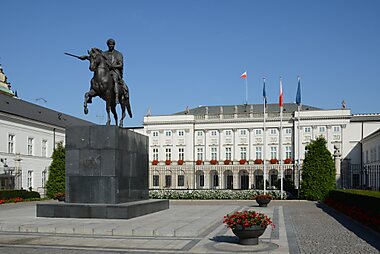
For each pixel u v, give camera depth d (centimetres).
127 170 1925
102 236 1392
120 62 1978
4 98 5122
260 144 7862
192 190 3947
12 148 4625
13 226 1508
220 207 2652
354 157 7344
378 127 7325
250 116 7950
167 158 8175
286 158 7631
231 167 7800
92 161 1808
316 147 3478
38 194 3959
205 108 8744
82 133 1825
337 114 7388
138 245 1227
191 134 8125
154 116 8256
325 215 2208
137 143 2058
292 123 7662
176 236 1395
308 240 1343
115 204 1780
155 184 8062
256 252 1118
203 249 1162
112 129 1803
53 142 5512
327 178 3378
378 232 1512
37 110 5666
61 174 3903
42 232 1468
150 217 1855
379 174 4650
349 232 1540
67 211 1769
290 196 3650
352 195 2189
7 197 3497
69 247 1198
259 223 1207
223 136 8056
